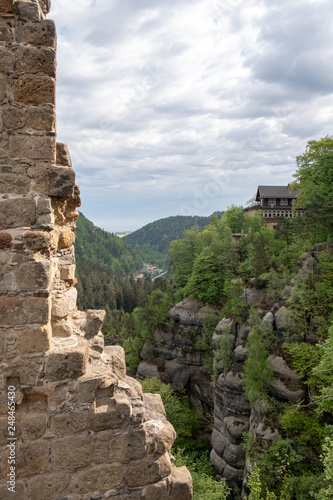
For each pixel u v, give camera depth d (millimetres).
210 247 66375
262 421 35625
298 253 50781
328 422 31500
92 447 4945
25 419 4770
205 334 60125
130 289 133500
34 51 4926
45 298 4883
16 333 4789
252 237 65688
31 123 4957
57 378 4859
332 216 43500
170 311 65312
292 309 40500
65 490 4832
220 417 47562
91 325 6352
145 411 5770
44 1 5828
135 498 5070
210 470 45188
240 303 50844
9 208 4855
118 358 6227
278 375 36906
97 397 5125
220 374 49469
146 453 5168
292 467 30328
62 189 5066
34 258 4867
